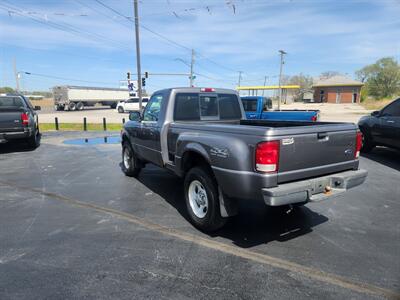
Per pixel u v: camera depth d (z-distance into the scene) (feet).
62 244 12.28
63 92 151.74
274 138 10.42
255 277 9.95
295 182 11.18
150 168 26.35
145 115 19.60
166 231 13.53
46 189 20.02
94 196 18.53
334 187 12.10
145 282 9.69
